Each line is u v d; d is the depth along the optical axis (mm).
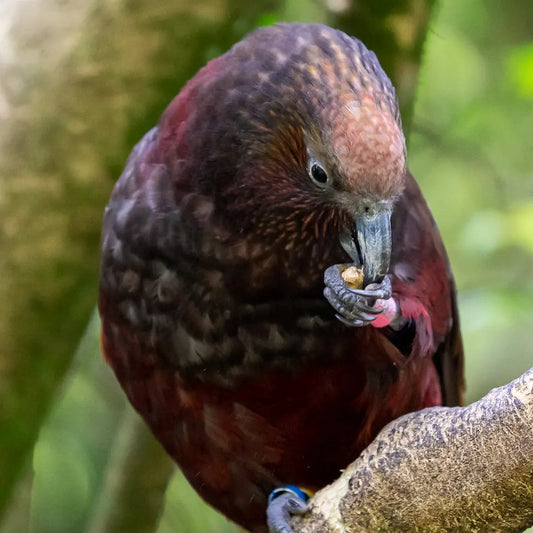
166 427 3992
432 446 3844
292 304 3939
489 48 4578
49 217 4098
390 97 3889
